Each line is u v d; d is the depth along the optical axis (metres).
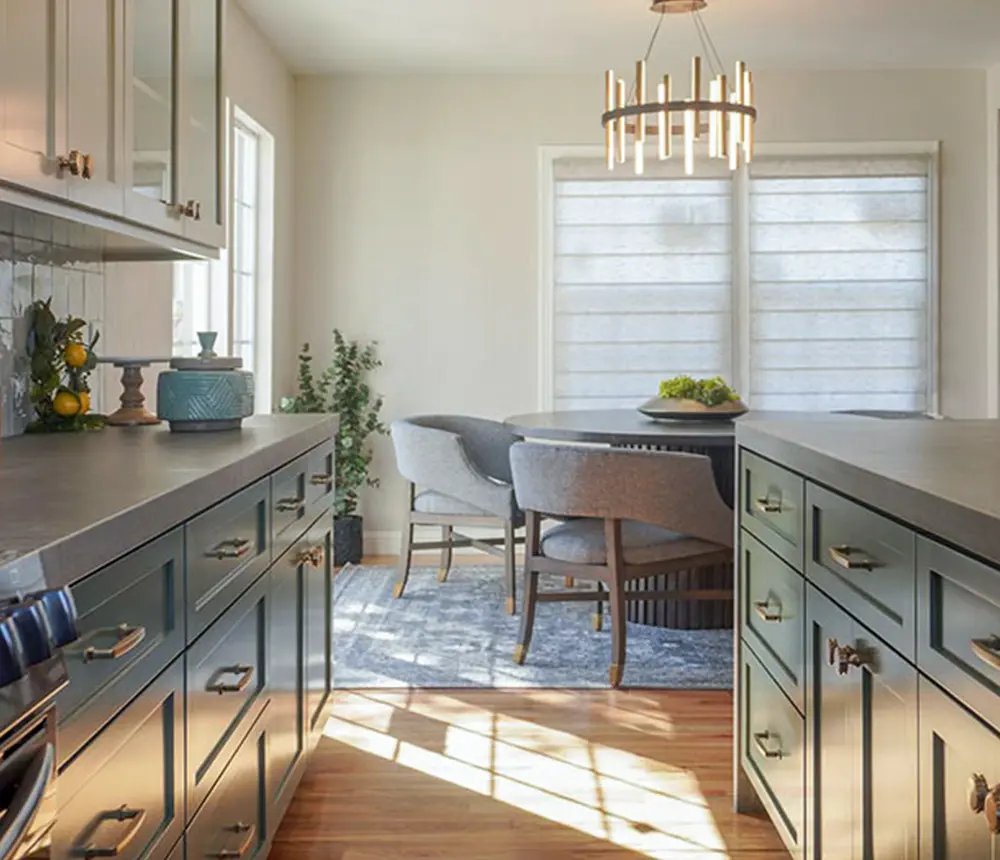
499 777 2.71
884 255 5.82
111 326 3.12
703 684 3.50
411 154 5.86
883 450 1.73
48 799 0.84
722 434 3.75
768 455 2.10
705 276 5.86
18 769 0.82
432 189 5.87
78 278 2.79
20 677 0.75
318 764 2.80
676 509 3.38
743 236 5.84
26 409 2.44
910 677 1.33
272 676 2.08
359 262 5.88
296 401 5.41
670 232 5.85
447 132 5.85
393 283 5.88
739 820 2.45
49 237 2.59
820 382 5.87
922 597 1.29
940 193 5.80
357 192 5.87
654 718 3.16
